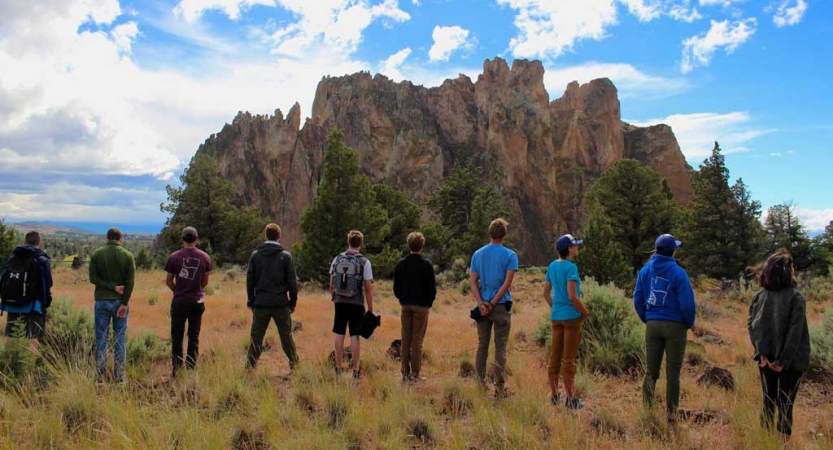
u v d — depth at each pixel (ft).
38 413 15.30
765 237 116.37
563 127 401.49
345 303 22.67
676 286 17.65
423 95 422.00
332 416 16.78
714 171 120.06
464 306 65.10
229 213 164.86
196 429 14.35
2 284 21.83
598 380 23.65
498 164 374.63
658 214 136.67
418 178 372.58
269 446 14.76
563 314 19.34
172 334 22.29
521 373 24.13
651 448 14.62
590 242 75.00
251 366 22.21
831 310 28.07
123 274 21.22
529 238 355.97
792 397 15.94
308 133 383.24
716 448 15.15
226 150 379.55
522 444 14.71
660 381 22.99
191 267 22.45
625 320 29.86
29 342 20.48
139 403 17.12
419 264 22.59
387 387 19.88
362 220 88.38
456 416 17.71
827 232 112.78
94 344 23.00
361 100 401.49
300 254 86.22
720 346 33.17
